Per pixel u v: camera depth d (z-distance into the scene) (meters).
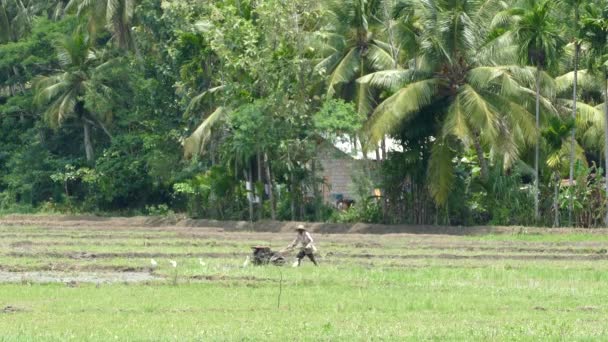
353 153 176.38
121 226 177.25
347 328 75.25
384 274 109.00
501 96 165.12
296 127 175.00
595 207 169.25
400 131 172.00
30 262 118.44
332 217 178.00
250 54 172.25
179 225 181.00
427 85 163.25
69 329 74.81
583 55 181.62
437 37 162.75
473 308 87.38
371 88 178.38
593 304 90.38
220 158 199.12
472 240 149.38
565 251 135.38
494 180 171.12
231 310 85.56
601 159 198.75
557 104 186.25
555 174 170.12
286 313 84.00
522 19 161.12
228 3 177.62
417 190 174.88
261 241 146.50
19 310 84.81
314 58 175.88
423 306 88.12
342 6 175.50
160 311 84.88
